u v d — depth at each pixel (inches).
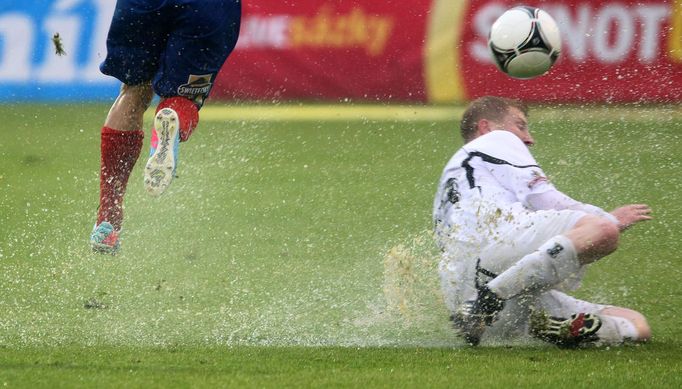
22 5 1558.8
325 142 1266.0
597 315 477.4
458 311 488.4
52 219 848.9
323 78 1534.2
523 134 553.9
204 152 1197.7
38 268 671.8
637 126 1285.7
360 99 1528.1
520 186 508.4
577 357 455.2
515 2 1494.8
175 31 541.3
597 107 1441.9
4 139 1274.6
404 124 1374.3
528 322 489.1
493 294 479.5
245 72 1547.7
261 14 1551.4
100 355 450.9
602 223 475.5
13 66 1552.7
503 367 432.1
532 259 474.6
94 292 606.5
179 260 703.7
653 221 800.3
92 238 586.2
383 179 1035.9
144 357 447.5
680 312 560.1
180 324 530.9
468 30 1507.1
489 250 492.7
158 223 836.6
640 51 1471.5
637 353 464.8
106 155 586.6
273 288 618.8
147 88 585.0
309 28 1540.4
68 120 1405.0
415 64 1519.4
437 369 426.9
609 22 1473.9
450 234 510.6
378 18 1525.6
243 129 1350.9
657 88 1460.4
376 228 815.7
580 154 1098.7
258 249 738.8
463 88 1510.8
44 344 478.3
